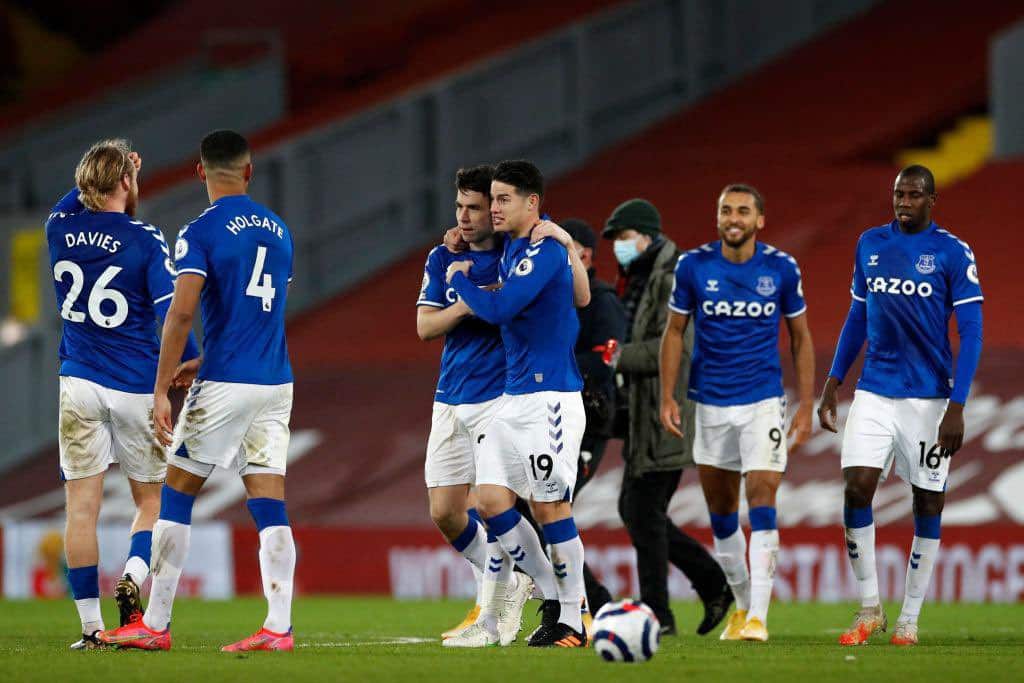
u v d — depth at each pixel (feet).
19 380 209.26
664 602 91.61
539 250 72.18
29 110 321.73
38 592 154.40
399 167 238.89
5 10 361.10
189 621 113.70
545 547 87.56
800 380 86.02
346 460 178.19
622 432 94.27
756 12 271.90
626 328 91.04
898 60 259.39
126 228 76.89
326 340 216.74
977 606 121.39
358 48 309.83
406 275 231.30
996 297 178.19
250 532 151.02
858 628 80.59
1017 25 216.54
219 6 335.47
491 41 284.61
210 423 71.41
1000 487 138.51
